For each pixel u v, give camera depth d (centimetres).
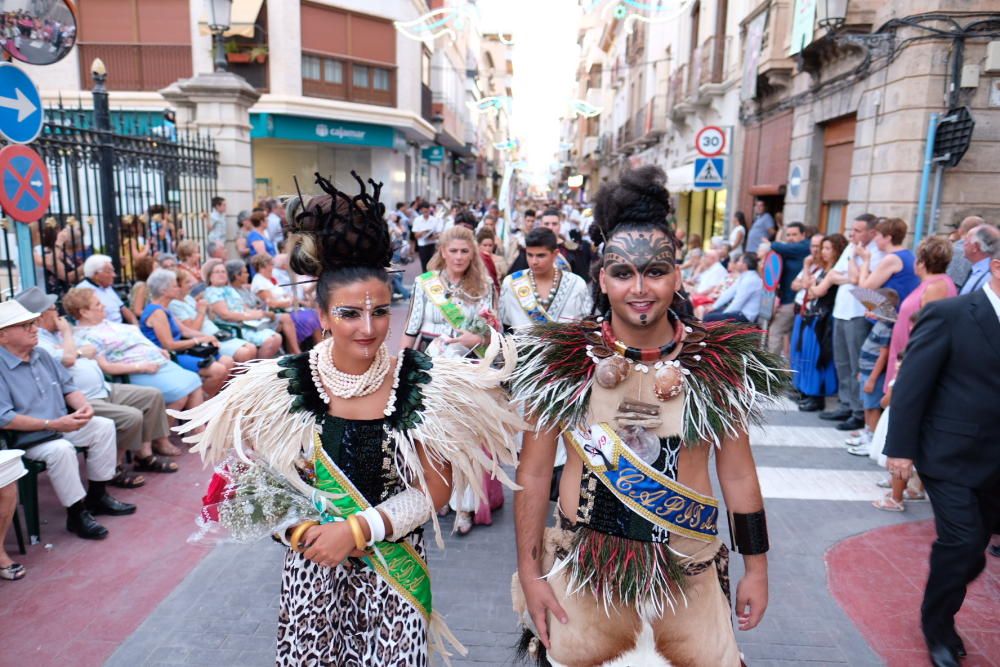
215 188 1023
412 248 1942
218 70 1042
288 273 820
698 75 1734
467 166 4769
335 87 2003
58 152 655
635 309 188
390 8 2084
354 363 201
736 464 200
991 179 791
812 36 991
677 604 194
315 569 206
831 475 539
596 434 193
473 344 427
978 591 368
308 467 202
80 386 479
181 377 563
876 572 391
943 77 789
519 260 627
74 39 524
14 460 365
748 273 789
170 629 329
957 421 285
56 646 317
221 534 225
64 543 415
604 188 201
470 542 421
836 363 672
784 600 363
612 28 3428
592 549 195
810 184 1118
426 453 205
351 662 208
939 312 289
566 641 202
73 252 673
